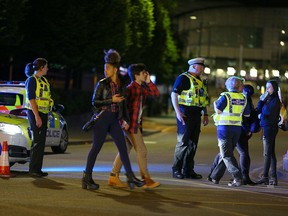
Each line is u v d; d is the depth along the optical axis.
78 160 34.03
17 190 21.09
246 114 25.14
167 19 102.88
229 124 24.19
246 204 20.56
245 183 25.72
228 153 24.36
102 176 26.12
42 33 65.81
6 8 49.72
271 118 25.50
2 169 24.34
